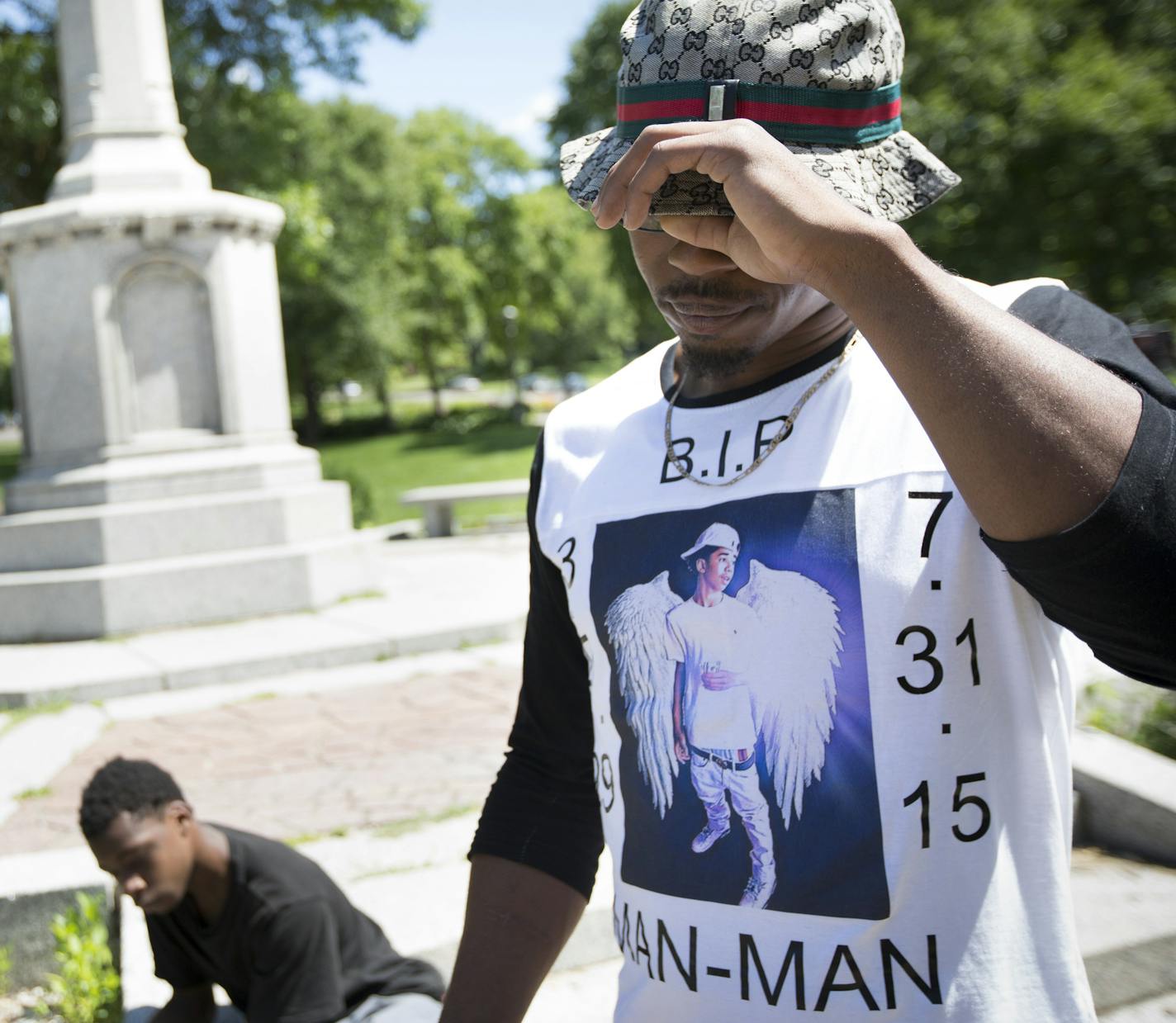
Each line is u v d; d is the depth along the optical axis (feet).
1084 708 13.52
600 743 4.15
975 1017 3.35
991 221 47.75
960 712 3.44
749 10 3.48
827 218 2.95
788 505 3.67
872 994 3.43
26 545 24.38
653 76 3.62
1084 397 2.80
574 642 4.48
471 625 22.50
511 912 4.49
